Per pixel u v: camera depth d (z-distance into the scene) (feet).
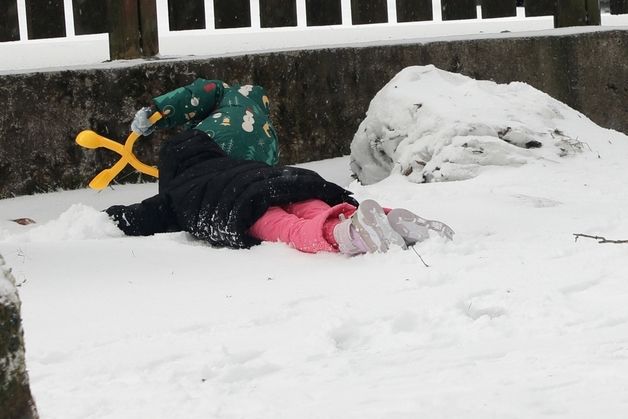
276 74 33.19
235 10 35.47
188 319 15.43
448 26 43.65
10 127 29.45
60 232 21.94
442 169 27.32
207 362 13.24
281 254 19.74
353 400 11.37
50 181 30.07
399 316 14.62
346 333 14.33
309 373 12.60
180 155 22.65
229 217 20.48
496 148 27.50
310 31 41.42
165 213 22.11
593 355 12.29
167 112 24.52
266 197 20.56
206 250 20.39
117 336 14.78
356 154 30.94
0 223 25.76
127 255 19.81
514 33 37.35
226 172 21.53
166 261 19.44
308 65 33.73
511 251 18.43
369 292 16.34
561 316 14.34
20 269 18.85
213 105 25.14
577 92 37.45
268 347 13.82
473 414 10.51
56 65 33.19
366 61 34.71
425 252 18.60
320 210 20.83
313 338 13.91
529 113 29.71
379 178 30.48
